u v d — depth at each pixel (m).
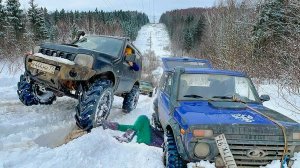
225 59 17.44
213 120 3.84
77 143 4.59
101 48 7.62
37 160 3.99
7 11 31.14
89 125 5.70
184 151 3.79
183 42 90.19
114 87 7.24
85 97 5.83
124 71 7.61
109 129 5.80
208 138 3.65
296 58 9.88
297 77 9.78
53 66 6.00
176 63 11.74
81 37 8.17
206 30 43.38
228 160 3.57
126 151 4.87
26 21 34.22
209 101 4.81
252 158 3.67
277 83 11.95
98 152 4.61
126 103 8.53
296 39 11.01
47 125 5.97
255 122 3.86
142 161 4.51
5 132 5.30
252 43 16.59
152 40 133.50
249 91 5.23
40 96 7.16
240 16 25.94
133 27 117.88
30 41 18.58
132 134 5.69
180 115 4.10
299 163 3.66
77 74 5.93
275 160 3.70
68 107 7.34
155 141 5.95
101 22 60.44
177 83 5.04
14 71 12.60
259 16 17.78
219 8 34.69
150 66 49.00
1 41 18.02
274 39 14.82
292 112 8.03
